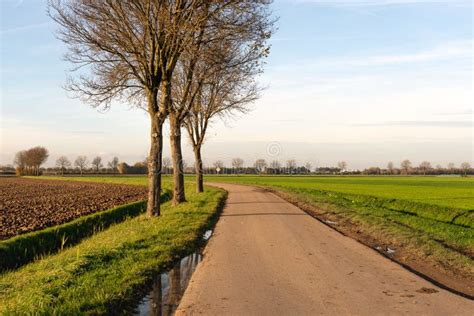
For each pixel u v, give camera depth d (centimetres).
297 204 2708
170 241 1251
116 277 828
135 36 1867
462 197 3288
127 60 1878
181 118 2611
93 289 738
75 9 1802
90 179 9562
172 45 1864
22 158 15175
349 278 843
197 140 3769
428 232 1484
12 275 1027
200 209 2192
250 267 945
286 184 6247
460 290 765
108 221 2222
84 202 3234
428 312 636
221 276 863
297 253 1104
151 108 1928
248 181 7719
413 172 16150
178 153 2639
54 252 1533
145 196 3894
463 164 17125
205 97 3450
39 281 822
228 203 2748
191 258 1069
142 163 16000
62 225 1825
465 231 1520
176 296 741
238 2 1805
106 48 1855
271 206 2511
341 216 1991
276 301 694
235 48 2155
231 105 3297
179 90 3062
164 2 1767
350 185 5825
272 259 1030
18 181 8362
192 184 6681
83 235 1866
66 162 16800
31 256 1439
